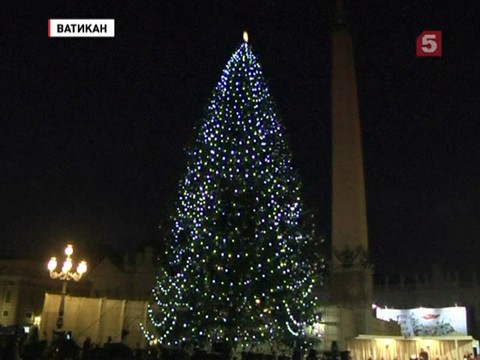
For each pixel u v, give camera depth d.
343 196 31.27
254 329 20.06
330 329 28.22
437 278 76.88
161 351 11.99
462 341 25.77
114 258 63.06
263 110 22.36
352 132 31.98
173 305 20.94
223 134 21.69
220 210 20.47
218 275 19.92
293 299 20.69
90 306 27.64
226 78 22.92
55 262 19.33
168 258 22.00
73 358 12.02
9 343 10.93
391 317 38.66
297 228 21.62
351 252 30.28
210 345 20.67
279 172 21.89
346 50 33.62
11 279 68.94
